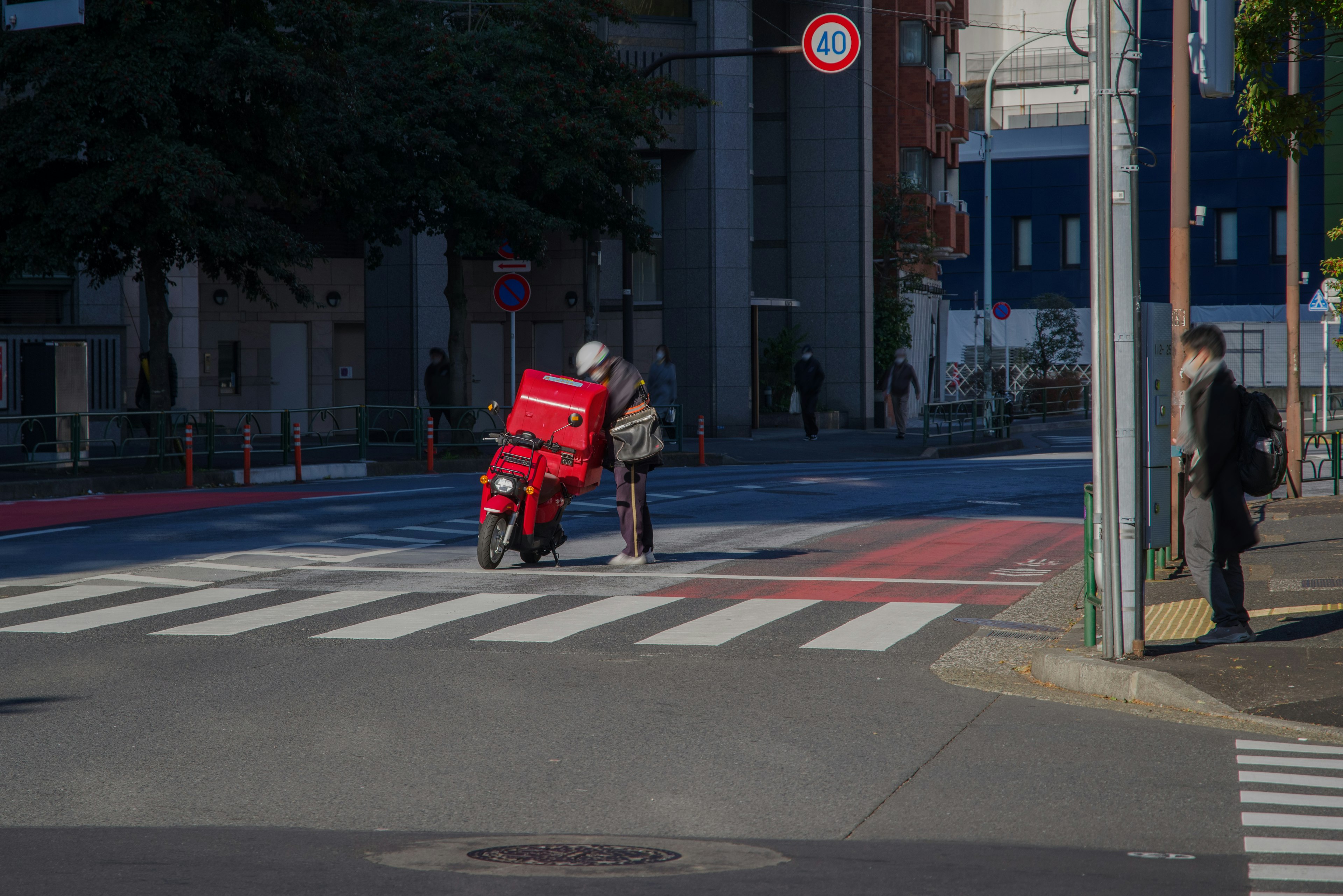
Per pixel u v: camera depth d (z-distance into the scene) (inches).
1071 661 453.4
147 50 1106.7
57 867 266.8
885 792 327.0
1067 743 375.2
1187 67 716.7
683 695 432.1
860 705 419.8
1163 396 503.2
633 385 721.0
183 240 1119.0
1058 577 696.4
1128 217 454.3
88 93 1094.4
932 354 2775.6
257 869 265.6
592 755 360.5
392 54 1382.9
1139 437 462.0
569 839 290.2
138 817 306.8
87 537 831.7
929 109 2524.6
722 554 777.6
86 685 443.8
